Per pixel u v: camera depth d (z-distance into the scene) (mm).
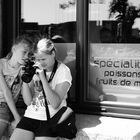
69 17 3609
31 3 3725
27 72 3051
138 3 3412
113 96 3566
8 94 3234
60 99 2953
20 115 3471
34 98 3123
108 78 3574
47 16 3691
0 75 3260
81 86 3586
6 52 3820
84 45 3541
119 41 3504
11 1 3738
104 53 3564
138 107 3398
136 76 3469
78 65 3576
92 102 3564
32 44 3189
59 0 3629
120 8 3471
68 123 2943
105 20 3521
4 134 3346
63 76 3029
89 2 3531
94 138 3070
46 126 2936
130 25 3457
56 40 3689
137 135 2988
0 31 3762
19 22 3770
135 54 3459
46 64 3035
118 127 3182
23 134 3002
